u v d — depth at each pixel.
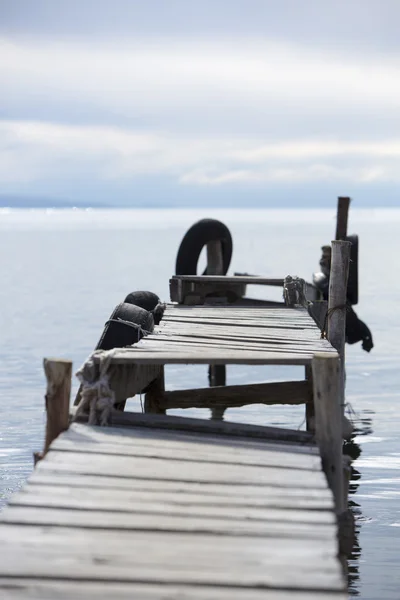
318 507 5.21
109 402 6.90
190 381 19.66
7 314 33.81
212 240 18.56
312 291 17.20
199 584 4.14
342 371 12.08
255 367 22.06
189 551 4.52
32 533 4.73
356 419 15.73
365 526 10.06
